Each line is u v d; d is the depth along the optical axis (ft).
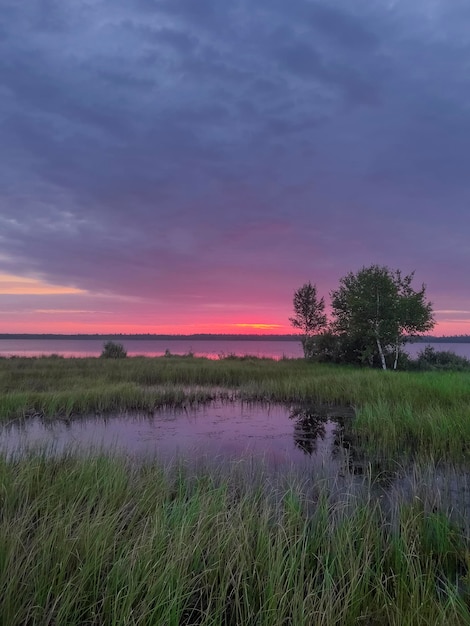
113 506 15.15
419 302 81.56
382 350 86.69
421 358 91.61
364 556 13.06
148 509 15.39
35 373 66.44
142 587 10.82
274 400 51.24
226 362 94.32
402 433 31.19
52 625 9.87
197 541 12.70
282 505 17.34
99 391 48.03
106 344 113.50
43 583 10.66
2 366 77.41
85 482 17.52
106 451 23.61
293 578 11.62
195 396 51.19
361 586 11.57
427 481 20.84
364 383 53.78
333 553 13.44
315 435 33.83
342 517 15.46
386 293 82.74
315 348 99.50
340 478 22.40
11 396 43.60
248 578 11.94
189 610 11.28
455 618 10.16
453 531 14.96
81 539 12.46
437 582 12.74
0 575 10.50
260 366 82.53
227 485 18.04
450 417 31.37
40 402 43.93
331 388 52.80
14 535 11.98
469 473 22.89
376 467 24.68
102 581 11.22
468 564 12.71
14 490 16.20
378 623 10.68
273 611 10.16
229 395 54.19
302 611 9.82
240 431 35.29
